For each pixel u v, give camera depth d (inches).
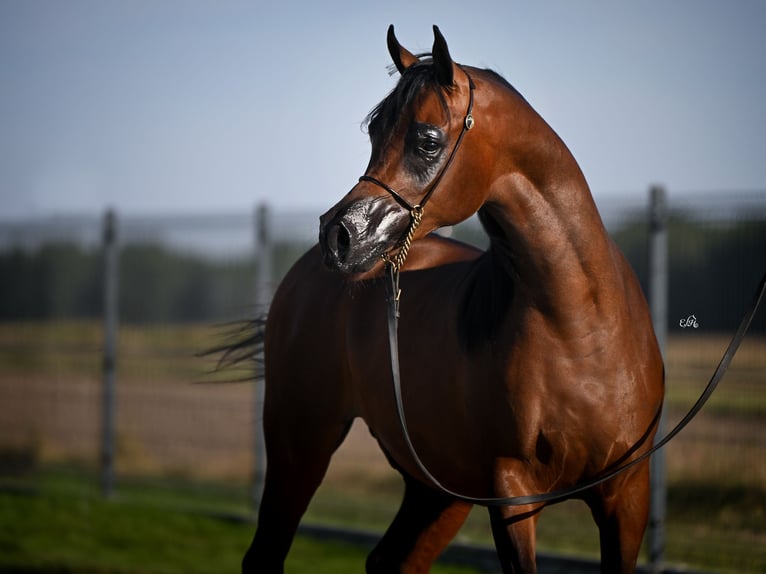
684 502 380.8
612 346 209.0
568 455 211.5
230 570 414.9
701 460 376.8
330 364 284.2
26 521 511.5
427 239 280.7
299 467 293.6
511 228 208.8
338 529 462.9
